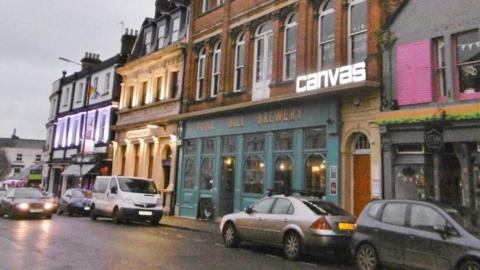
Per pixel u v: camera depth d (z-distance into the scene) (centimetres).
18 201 2130
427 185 1293
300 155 1692
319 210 1091
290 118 1758
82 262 954
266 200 1232
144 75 2945
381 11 1471
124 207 1919
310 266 1003
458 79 1269
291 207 1133
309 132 1681
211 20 2372
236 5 2192
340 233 1045
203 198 2152
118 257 1028
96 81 3647
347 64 1590
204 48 2414
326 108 1605
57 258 999
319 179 1614
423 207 863
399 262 863
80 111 3800
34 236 1399
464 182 1211
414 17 1377
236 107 1973
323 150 1603
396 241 874
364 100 1489
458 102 1241
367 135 1466
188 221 2078
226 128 2108
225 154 2098
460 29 1262
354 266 1037
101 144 3347
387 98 1409
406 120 1320
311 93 1583
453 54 1284
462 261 762
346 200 1516
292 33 1875
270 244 1158
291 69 1850
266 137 1867
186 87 2472
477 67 1233
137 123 2856
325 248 1027
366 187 1488
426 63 1327
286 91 1811
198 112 2238
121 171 3094
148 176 2759
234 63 2175
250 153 1945
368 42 1485
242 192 1952
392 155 1373
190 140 2380
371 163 1433
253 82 2039
